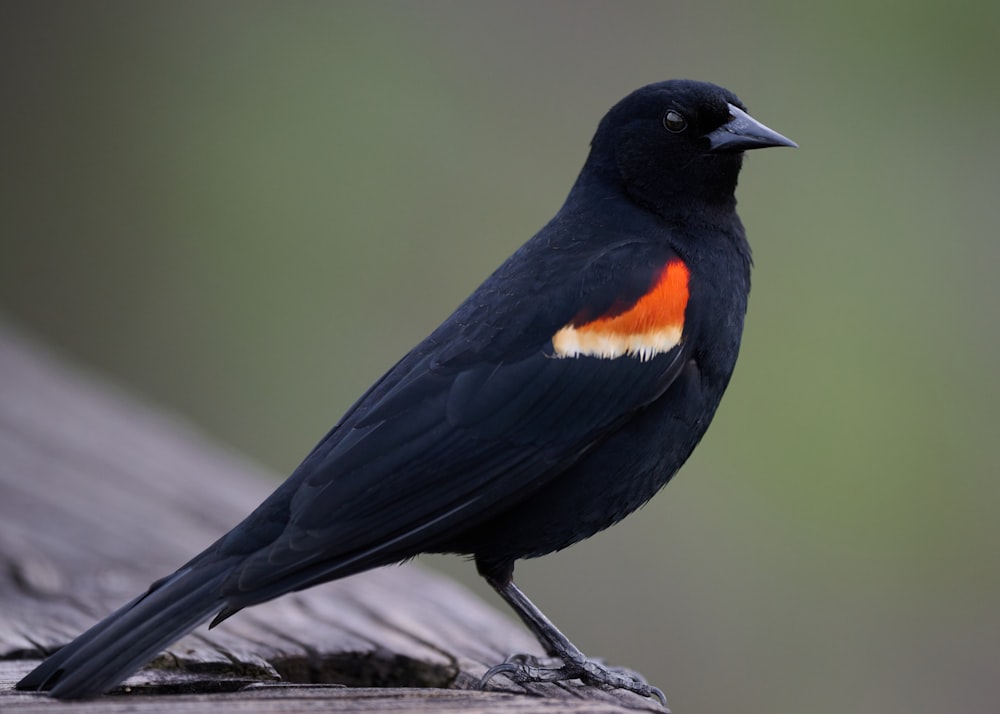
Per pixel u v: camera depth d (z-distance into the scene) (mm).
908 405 15852
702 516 15438
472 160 19219
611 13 19234
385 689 5656
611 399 6441
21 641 6582
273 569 5602
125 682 5816
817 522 15398
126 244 21516
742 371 16297
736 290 7102
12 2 23125
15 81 22688
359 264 19219
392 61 20047
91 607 7340
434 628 7207
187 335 20375
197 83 21328
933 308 16578
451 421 6180
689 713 14523
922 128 18000
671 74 18875
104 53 22422
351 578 8141
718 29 18859
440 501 6094
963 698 14312
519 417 6270
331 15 20703
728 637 14820
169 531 9094
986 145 17891
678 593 15094
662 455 6719
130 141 22016
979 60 18188
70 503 9383
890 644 14781
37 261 22281
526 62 19422
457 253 18812
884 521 15320
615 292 6566
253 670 6184
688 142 7262
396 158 19500
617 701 5820
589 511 6543
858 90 18250
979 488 15398
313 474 5949
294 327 19375
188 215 20953
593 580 15117
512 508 6387
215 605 5469
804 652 14680
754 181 17391
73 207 22188
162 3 21984
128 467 10586
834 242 17031
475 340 6391
